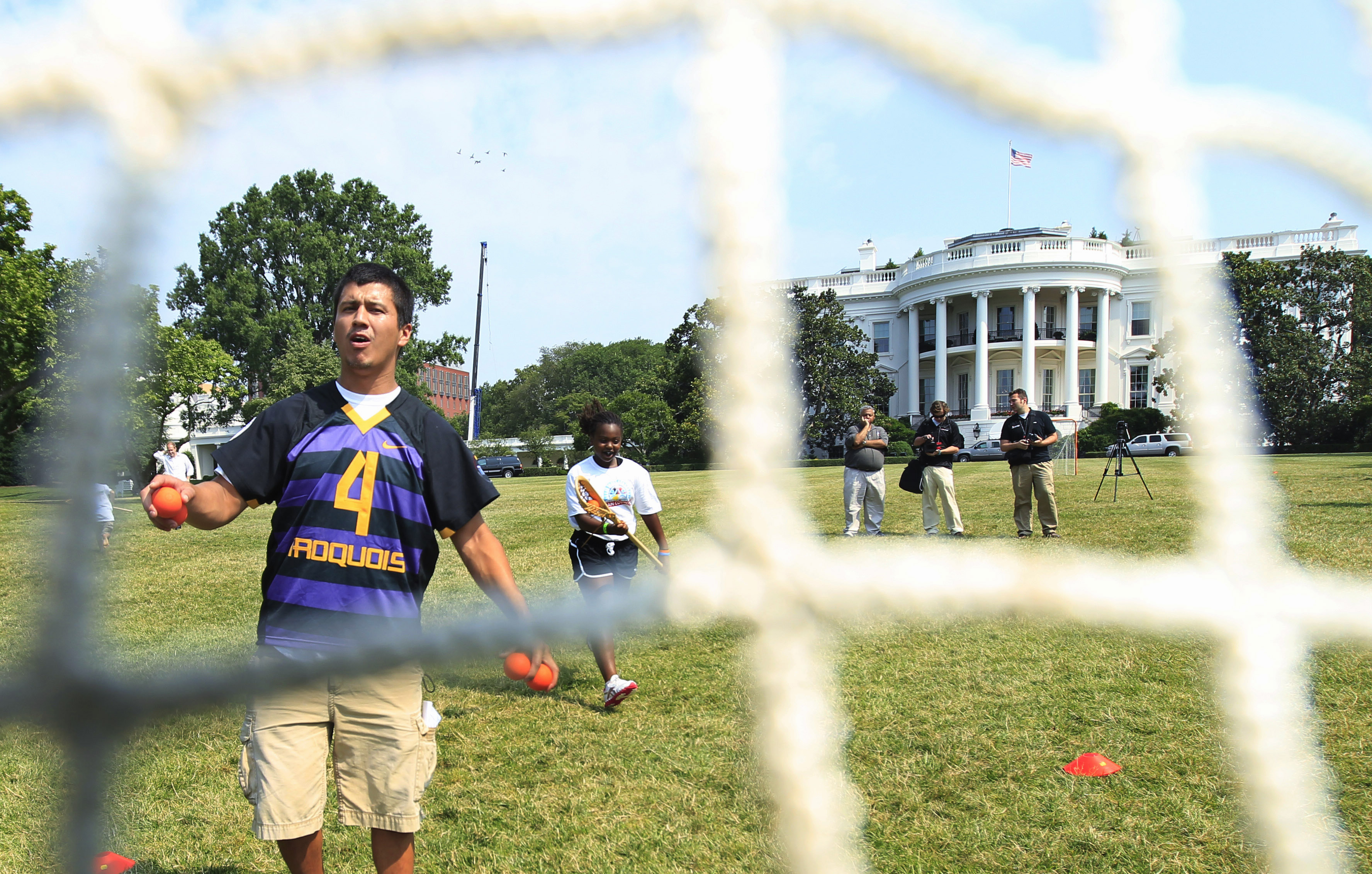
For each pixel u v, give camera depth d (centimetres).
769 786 67
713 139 60
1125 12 76
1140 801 248
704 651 430
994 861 222
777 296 63
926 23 65
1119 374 3784
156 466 944
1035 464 766
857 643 415
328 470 176
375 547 176
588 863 232
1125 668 365
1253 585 79
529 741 317
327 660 67
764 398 65
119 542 952
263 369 3719
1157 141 76
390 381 189
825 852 67
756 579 64
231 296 3762
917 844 231
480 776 289
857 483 818
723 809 259
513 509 1374
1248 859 217
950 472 798
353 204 3912
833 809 67
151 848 243
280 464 179
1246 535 80
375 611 175
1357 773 246
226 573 727
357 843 246
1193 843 226
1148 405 3744
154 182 54
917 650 402
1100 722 307
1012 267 3644
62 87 51
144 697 64
